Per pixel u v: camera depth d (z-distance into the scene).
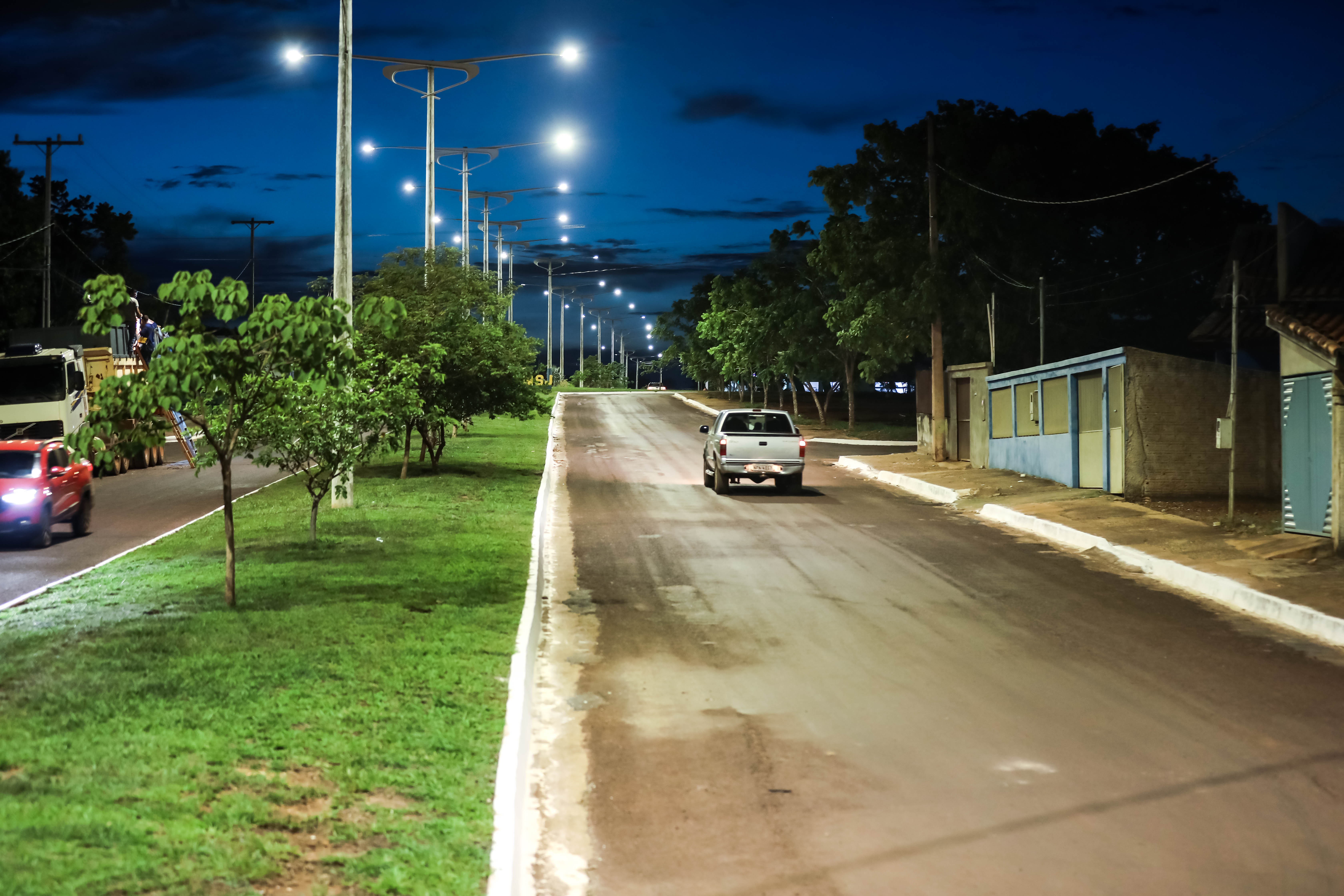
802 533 19.41
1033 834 6.45
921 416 38.00
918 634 11.74
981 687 9.67
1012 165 36.59
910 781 7.34
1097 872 5.93
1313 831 6.51
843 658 10.71
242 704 7.70
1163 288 37.28
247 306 10.25
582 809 6.83
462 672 9.01
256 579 13.16
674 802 6.94
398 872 5.19
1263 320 23.45
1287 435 16.66
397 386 16.25
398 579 13.33
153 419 10.91
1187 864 6.04
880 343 37.88
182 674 8.51
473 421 44.91
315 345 10.38
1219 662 10.55
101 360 33.81
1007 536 19.00
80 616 11.08
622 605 13.27
